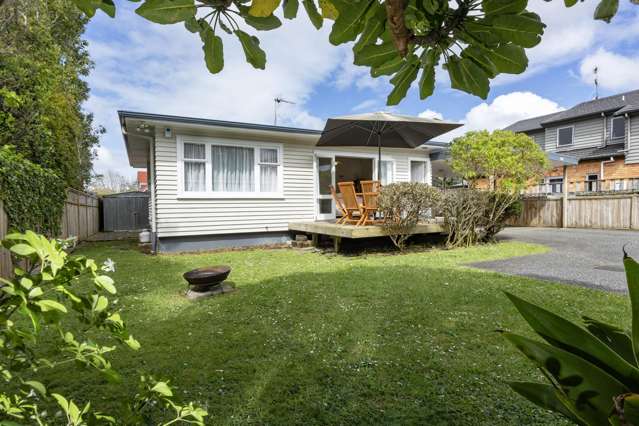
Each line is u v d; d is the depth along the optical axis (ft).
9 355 2.72
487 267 17.56
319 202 31.32
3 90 14.82
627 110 46.57
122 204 53.52
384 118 22.74
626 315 9.96
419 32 3.07
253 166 27.76
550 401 2.65
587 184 50.70
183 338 9.03
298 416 5.83
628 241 26.66
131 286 14.58
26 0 24.56
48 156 26.76
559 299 11.54
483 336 8.79
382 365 7.44
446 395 6.31
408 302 11.53
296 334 9.18
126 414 3.29
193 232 25.38
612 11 3.18
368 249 24.93
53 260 2.39
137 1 2.96
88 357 2.93
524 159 25.40
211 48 3.25
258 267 18.61
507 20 2.82
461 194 25.09
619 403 1.99
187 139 25.02
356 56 3.34
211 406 6.13
